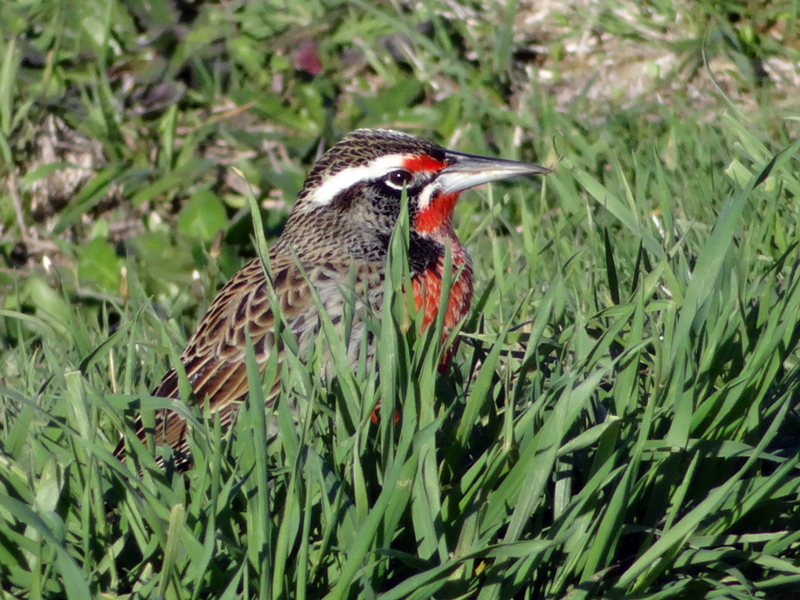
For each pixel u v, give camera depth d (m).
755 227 7.39
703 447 5.23
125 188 12.27
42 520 4.58
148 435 5.55
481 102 12.94
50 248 11.75
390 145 7.56
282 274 7.19
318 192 7.66
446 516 5.01
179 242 11.14
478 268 9.30
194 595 4.61
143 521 5.16
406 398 4.98
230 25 14.66
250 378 4.83
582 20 14.66
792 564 5.11
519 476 4.91
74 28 14.30
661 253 6.73
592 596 4.91
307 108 13.41
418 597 4.66
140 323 8.88
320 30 14.74
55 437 5.68
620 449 5.07
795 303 5.55
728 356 5.55
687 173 10.53
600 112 12.89
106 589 4.97
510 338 6.41
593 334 6.54
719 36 13.57
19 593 4.93
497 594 4.78
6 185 12.57
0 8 14.90
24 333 9.80
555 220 9.75
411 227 7.49
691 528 4.75
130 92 13.76
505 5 15.24
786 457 5.84
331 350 5.27
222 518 4.96
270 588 4.66
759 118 11.78
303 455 4.93
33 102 13.32
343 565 4.72
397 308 5.57
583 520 4.93
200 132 13.26
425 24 14.62
